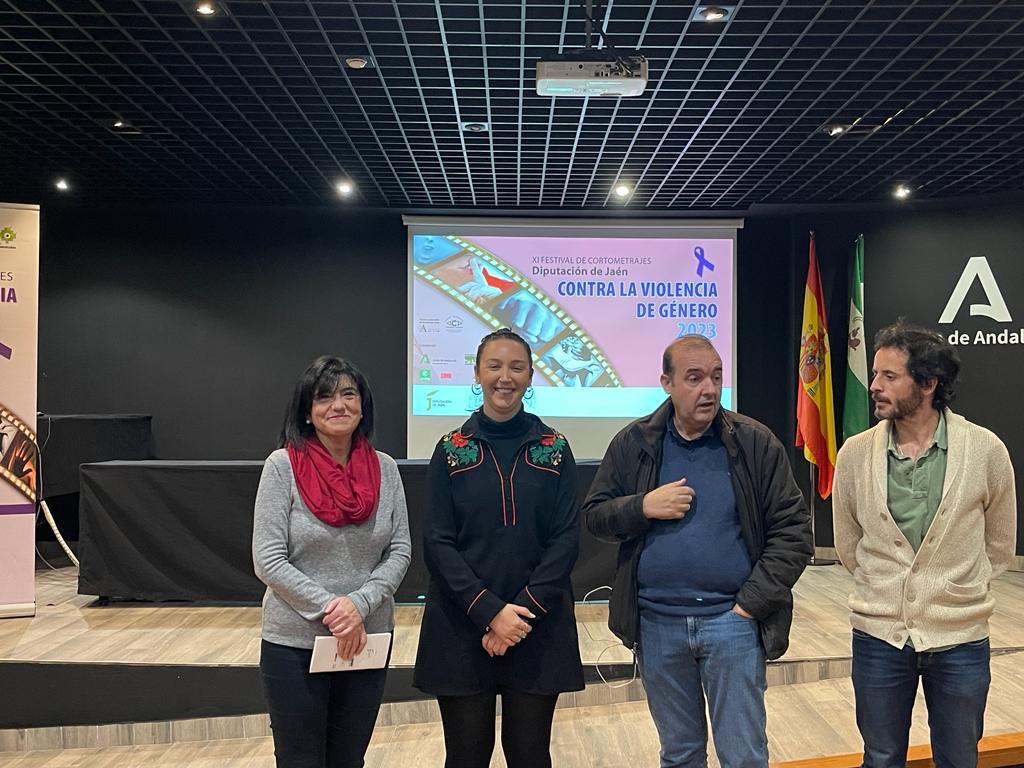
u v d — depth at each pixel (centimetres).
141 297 691
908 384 204
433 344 695
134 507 449
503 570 206
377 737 349
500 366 210
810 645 411
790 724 345
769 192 657
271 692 205
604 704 378
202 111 486
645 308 701
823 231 689
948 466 201
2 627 411
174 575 448
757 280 713
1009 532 209
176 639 390
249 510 448
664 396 700
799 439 651
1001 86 442
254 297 699
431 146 547
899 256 669
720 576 203
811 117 492
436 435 692
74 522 642
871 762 211
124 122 505
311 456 214
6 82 446
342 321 705
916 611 200
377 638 207
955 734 202
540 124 503
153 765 326
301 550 208
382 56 408
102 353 688
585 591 463
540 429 218
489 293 698
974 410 641
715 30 381
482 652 206
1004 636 436
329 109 480
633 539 212
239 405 696
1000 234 638
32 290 430
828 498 646
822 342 649
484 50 400
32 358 431
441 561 205
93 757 337
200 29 379
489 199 683
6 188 645
